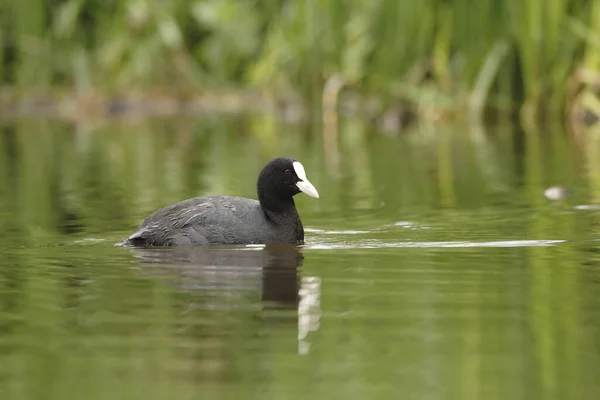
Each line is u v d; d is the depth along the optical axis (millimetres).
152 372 7078
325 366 7172
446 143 22953
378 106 27281
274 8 29156
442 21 25344
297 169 11859
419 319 8328
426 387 6742
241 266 10445
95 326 8195
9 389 6773
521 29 24422
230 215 11828
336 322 8258
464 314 8461
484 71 25203
